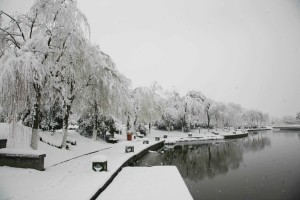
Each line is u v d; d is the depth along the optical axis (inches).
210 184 626.5
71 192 363.9
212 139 2042.3
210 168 828.6
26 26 658.2
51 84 626.8
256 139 2076.8
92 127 1213.7
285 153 1171.3
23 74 499.5
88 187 388.8
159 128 2396.7
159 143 1398.9
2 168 473.1
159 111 1871.3
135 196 370.9
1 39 599.5
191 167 841.5
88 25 720.3
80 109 943.0
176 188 409.4
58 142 832.3
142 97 1747.0
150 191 395.2
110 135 1339.8
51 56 674.8
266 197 520.1
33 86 562.6
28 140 687.1
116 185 438.9
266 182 638.5
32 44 597.0
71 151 789.9
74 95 807.1
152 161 887.7
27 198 338.3
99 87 882.8
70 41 690.2
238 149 1339.8
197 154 1136.8
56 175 472.4
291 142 1740.9
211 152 1208.8
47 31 660.1
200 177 703.1
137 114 1732.3
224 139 2078.0
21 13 650.2
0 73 493.0
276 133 3110.2
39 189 380.2
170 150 1266.0
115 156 759.7
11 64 494.6
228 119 3075.8
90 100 940.0
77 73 761.0
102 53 1089.4
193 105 2404.0
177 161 932.6
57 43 684.7
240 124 4030.5
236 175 724.7
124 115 1409.9
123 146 1098.1
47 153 665.6
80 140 1039.0
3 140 562.9
